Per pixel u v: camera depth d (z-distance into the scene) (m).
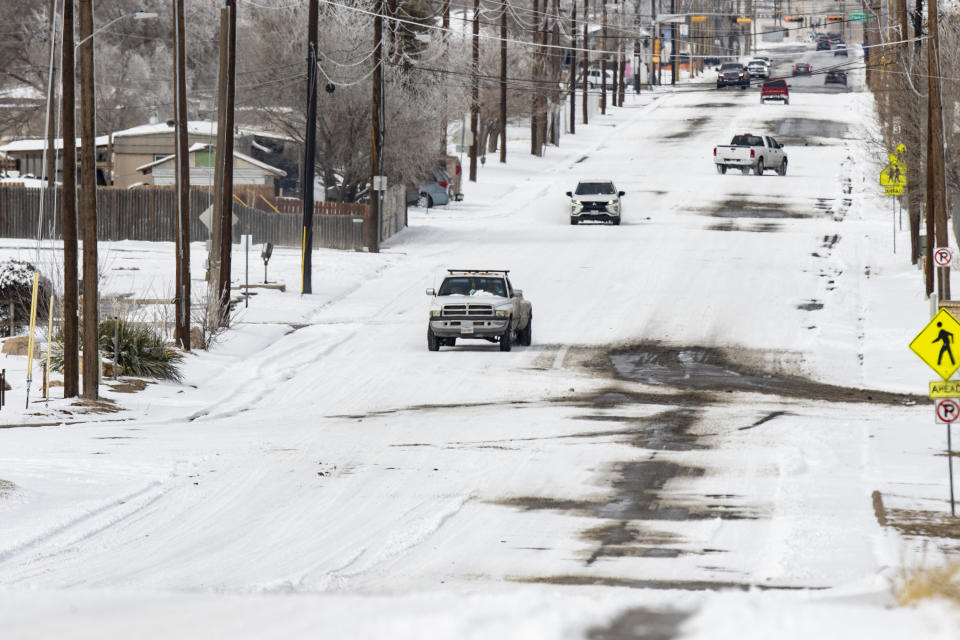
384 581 37.56
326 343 108.31
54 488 52.62
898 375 93.50
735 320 118.81
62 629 21.72
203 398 84.25
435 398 83.75
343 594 35.12
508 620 23.16
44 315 106.31
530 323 109.62
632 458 61.78
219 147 108.44
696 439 67.50
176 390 86.31
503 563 40.50
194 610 23.91
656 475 57.47
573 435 68.81
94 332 79.88
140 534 45.00
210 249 109.38
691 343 108.62
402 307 129.12
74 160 78.88
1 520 46.34
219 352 102.12
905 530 45.00
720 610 25.53
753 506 50.47
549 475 57.38
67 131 78.19
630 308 125.62
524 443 66.19
